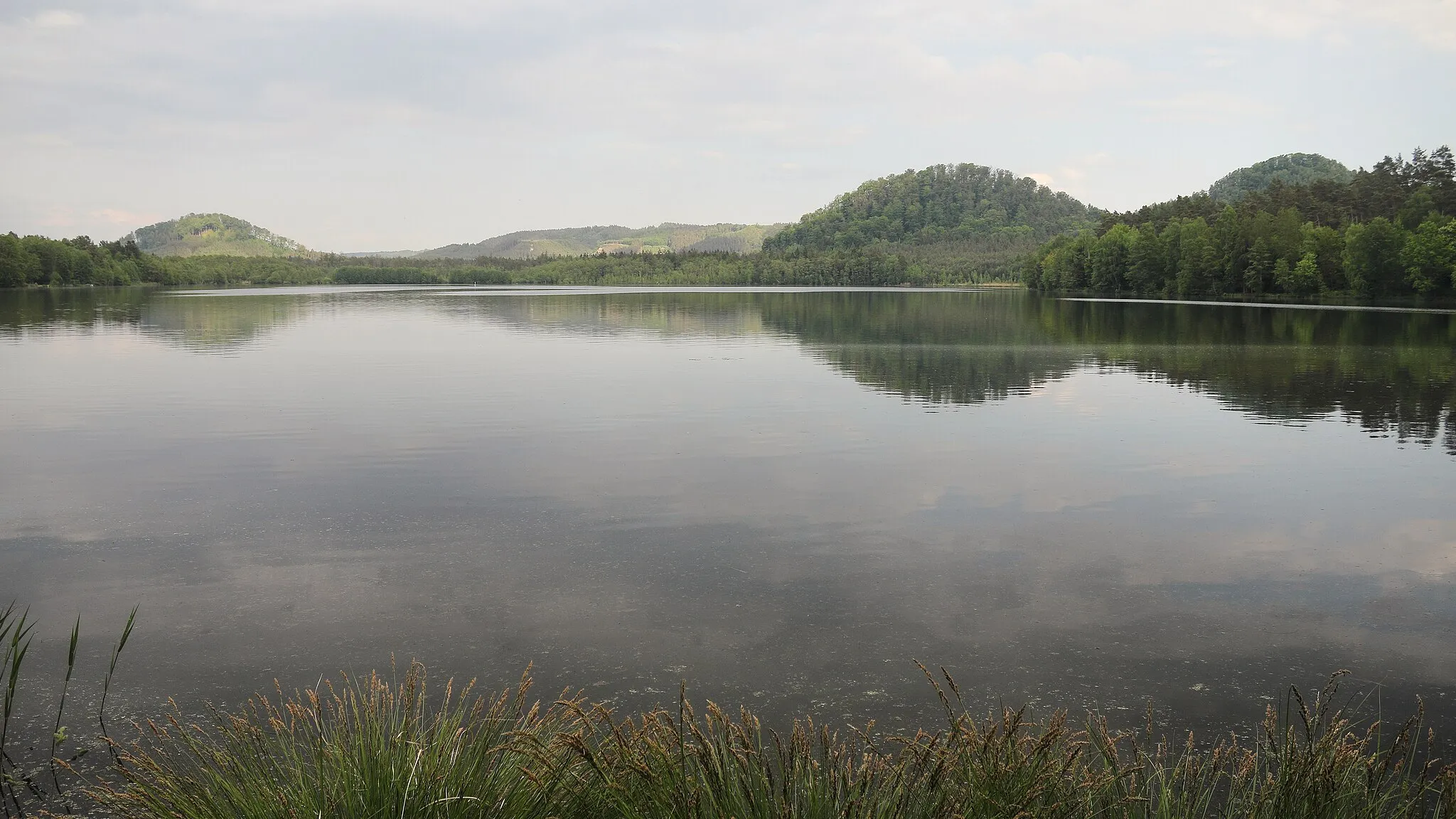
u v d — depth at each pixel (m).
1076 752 3.73
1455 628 6.99
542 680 5.97
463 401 19.22
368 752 3.61
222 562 8.44
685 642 6.64
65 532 9.38
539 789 3.50
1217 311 64.81
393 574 8.11
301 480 11.79
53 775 4.79
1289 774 3.71
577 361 28.38
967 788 3.47
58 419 16.59
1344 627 7.00
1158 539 9.28
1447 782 3.78
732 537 9.28
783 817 3.28
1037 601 7.52
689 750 3.53
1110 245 115.38
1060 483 11.77
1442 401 19.41
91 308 66.81
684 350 32.50
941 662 6.33
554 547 8.89
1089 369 26.03
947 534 9.42
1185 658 6.41
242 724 4.10
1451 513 10.34
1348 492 11.31
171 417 16.89
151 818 3.57
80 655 6.36
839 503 10.69
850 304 83.25
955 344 35.59
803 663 6.30
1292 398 19.91
